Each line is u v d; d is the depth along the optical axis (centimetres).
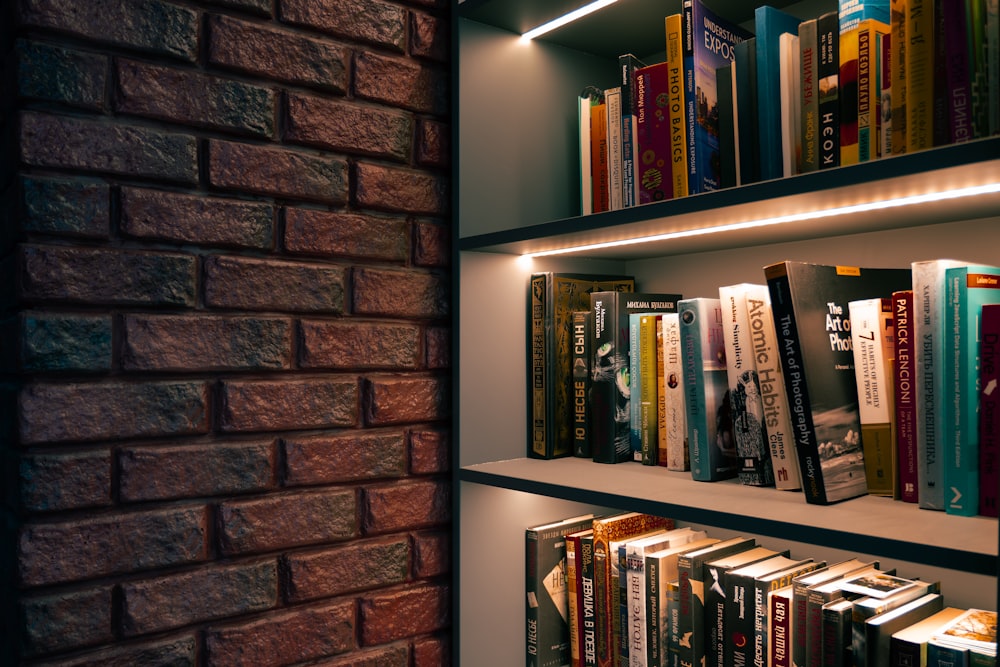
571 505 157
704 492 112
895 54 94
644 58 165
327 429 128
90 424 105
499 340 146
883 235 124
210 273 115
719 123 120
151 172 110
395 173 135
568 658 146
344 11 128
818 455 101
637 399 140
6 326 107
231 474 117
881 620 94
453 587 139
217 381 117
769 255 139
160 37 110
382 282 134
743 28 130
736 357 118
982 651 86
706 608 119
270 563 121
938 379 95
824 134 104
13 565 101
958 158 77
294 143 124
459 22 140
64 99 103
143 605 109
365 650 131
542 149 153
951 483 94
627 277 160
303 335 124
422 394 138
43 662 102
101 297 106
